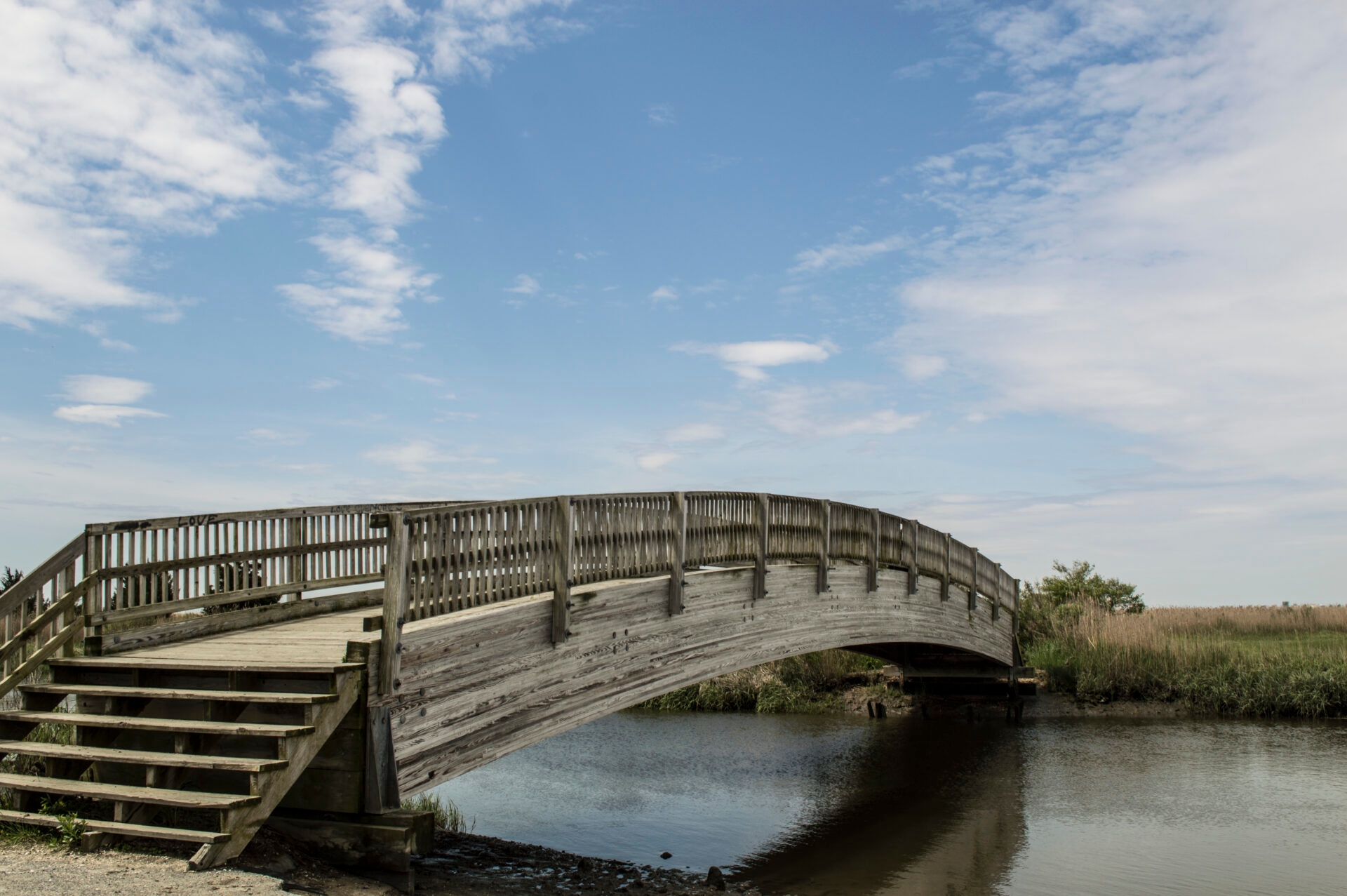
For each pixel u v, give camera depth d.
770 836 11.61
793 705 23.61
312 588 10.59
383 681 6.62
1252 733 19.38
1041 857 10.66
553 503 8.75
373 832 6.39
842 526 15.01
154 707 6.96
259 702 6.32
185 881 5.21
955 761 16.94
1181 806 13.27
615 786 14.70
